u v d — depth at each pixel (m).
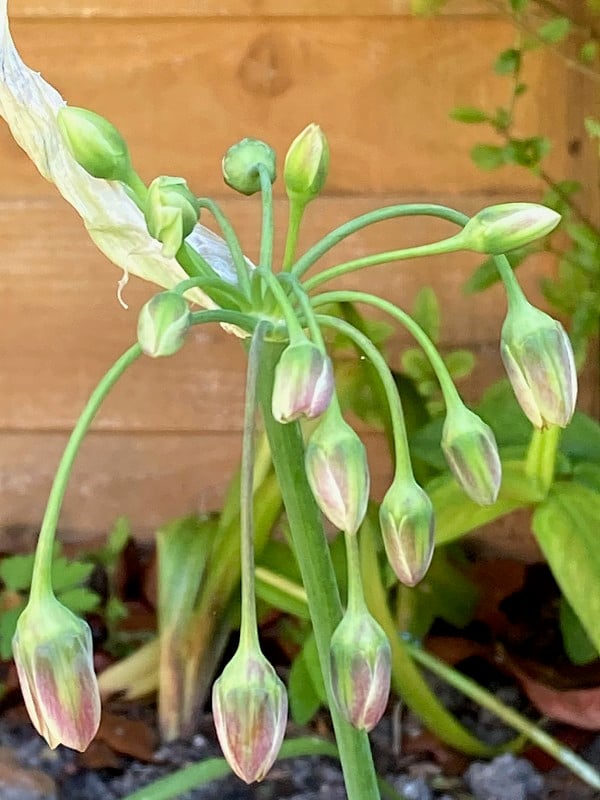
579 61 0.32
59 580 0.30
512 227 0.14
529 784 0.27
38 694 0.14
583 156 0.33
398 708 0.30
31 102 0.19
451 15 0.33
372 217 0.15
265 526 0.28
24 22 0.33
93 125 0.15
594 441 0.27
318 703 0.27
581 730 0.29
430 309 0.33
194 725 0.29
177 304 0.13
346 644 0.14
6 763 0.27
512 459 0.25
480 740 0.29
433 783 0.27
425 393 0.33
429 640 0.32
